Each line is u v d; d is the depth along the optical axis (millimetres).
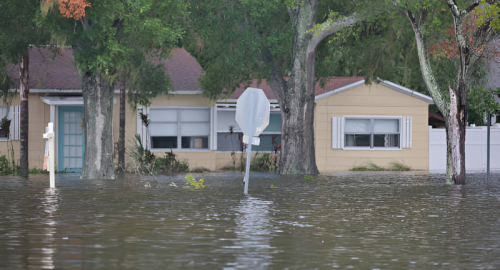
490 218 30203
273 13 64375
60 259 20219
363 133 72500
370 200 37875
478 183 51875
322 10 66125
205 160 69125
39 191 42531
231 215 30750
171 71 70625
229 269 18891
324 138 71812
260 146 72375
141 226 27109
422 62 53531
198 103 69250
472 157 74312
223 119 72125
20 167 60094
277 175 60750
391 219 29719
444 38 58094
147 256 20766
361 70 68438
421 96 72875
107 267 19078
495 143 74625
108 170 55781
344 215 31031
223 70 63094
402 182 52344
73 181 51781
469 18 51188
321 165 71750
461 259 20547
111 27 51094
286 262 19938
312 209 33312
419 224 28172
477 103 73000
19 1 50844
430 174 63625
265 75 64062
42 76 66250
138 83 63625
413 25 53656
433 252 21703
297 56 63812
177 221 28656
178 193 41375
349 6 64500
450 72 66688
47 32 52656
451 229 26766
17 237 24234
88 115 55938
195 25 62250
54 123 65562
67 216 30141
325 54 67438
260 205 34969
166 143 68875
